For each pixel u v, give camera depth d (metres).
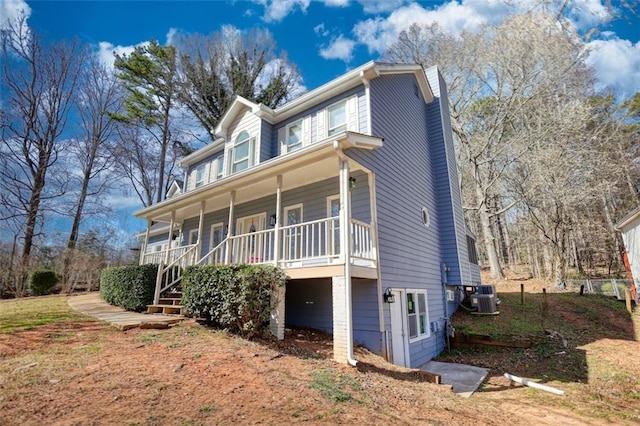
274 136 11.67
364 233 7.77
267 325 6.74
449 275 11.63
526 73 19.48
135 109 22.91
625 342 9.80
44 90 19.44
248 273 6.37
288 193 9.95
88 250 21.00
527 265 29.27
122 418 3.13
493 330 10.95
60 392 3.56
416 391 5.42
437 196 12.57
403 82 11.34
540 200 19.31
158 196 24.47
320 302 8.34
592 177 18.30
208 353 5.25
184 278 7.85
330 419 3.66
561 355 8.93
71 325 6.81
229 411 3.50
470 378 7.43
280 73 23.02
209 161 15.27
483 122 22.80
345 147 6.74
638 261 14.03
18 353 4.80
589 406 5.91
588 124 19.64
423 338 9.26
